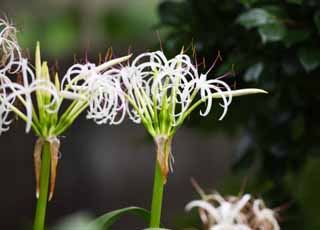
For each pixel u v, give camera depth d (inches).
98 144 241.0
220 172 244.1
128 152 244.7
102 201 240.8
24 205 231.5
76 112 65.6
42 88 64.1
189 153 245.0
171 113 66.1
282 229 99.3
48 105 64.6
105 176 241.3
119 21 208.8
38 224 66.4
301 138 97.5
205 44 93.0
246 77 88.6
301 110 96.2
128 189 244.5
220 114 99.4
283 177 101.9
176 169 243.0
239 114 100.3
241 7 91.9
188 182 242.8
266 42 88.9
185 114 66.7
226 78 90.4
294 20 87.4
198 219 109.3
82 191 237.6
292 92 93.3
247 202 69.6
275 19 86.3
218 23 93.0
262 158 100.4
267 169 100.3
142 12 209.0
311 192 110.7
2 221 228.4
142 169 247.4
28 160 232.7
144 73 67.7
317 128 96.6
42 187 66.2
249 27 85.7
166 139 66.1
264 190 102.0
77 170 237.6
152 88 66.4
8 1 200.8
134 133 242.8
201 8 93.4
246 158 102.2
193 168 244.1
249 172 104.7
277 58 90.2
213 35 92.8
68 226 50.7
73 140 237.8
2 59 68.7
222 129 107.8
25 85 64.0
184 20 94.7
